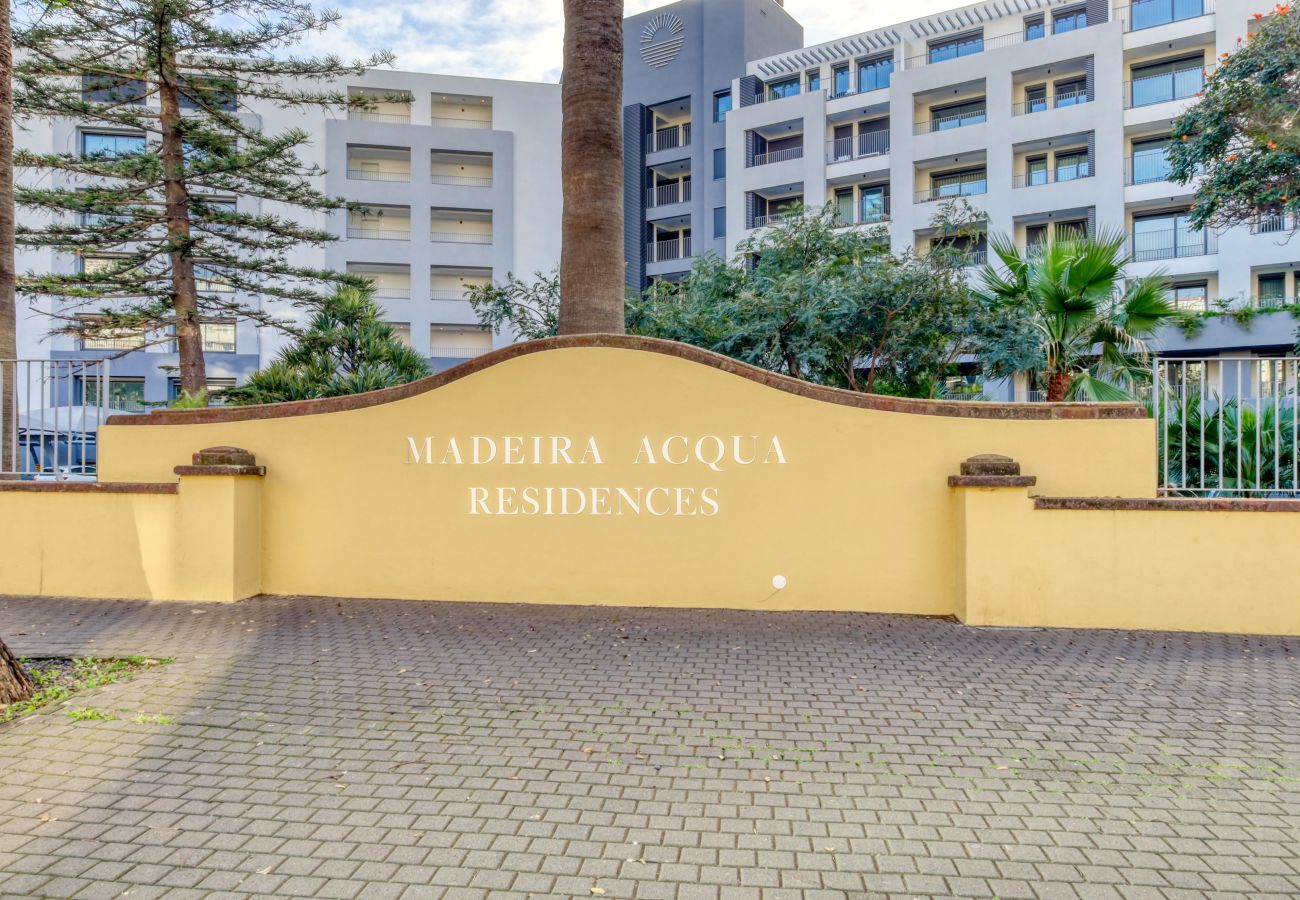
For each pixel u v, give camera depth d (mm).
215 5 15992
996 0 35281
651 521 7648
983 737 4484
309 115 41094
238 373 38438
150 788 3754
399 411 7938
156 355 36844
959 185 34750
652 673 5605
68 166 16641
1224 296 28828
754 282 12750
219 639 6352
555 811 3566
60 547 7898
